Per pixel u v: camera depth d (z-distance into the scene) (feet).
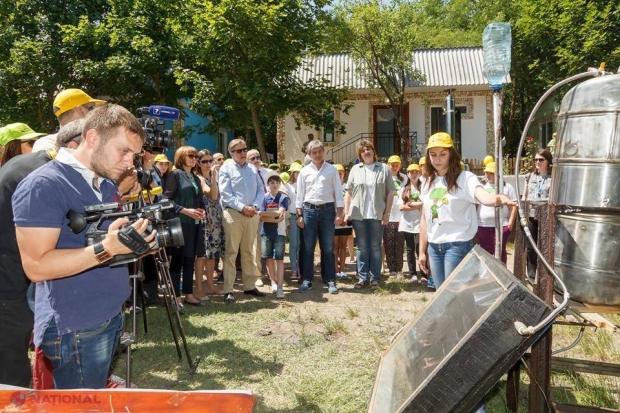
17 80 55.88
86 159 7.57
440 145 13.02
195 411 5.35
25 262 7.09
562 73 63.98
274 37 47.65
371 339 16.65
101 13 61.77
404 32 64.90
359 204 23.85
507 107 87.40
